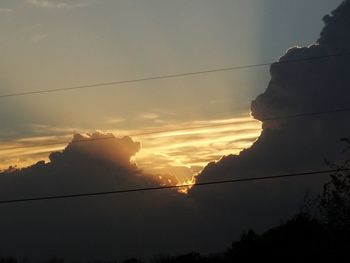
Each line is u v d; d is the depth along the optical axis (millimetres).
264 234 44281
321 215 29781
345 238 29125
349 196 29000
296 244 33438
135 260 70938
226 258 51906
